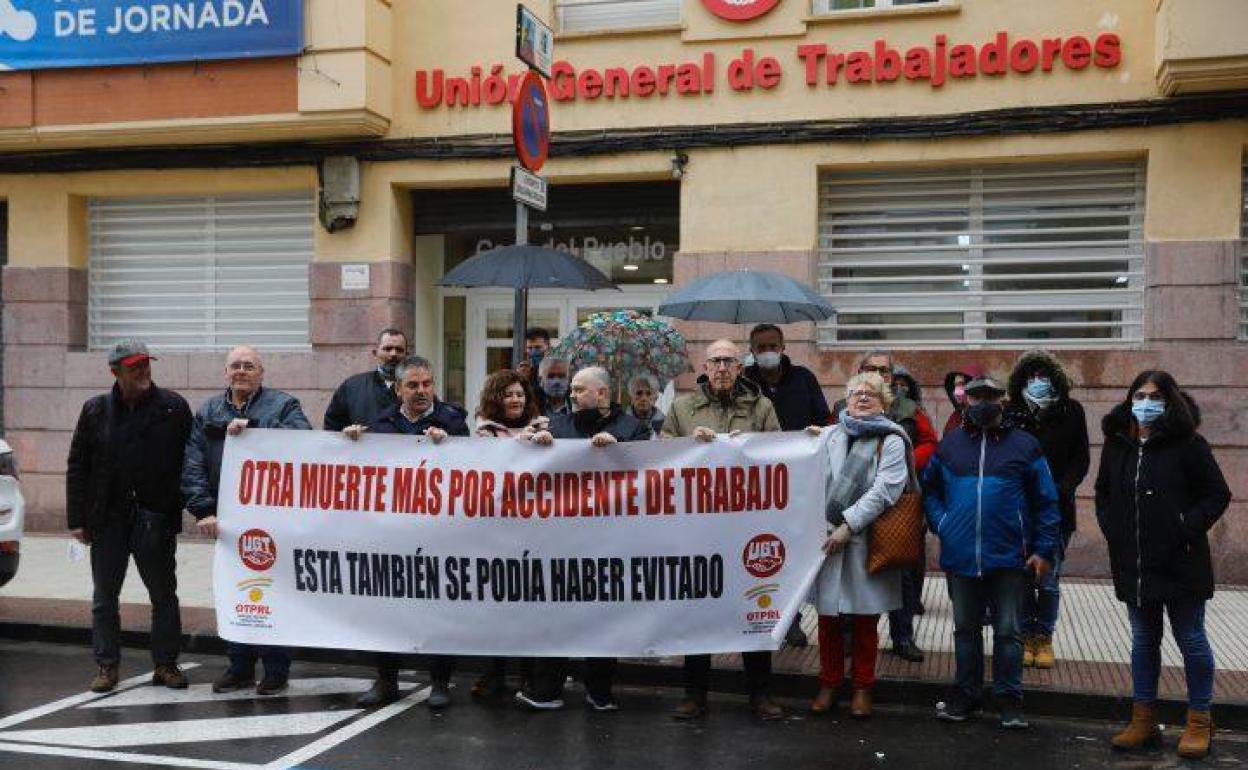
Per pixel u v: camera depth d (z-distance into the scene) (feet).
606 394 20.79
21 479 39.19
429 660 23.94
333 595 20.97
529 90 24.16
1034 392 22.29
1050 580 22.21
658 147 33.94
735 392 22.24
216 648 25.17
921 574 23.66
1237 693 20.53
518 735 19.42
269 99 35.19
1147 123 30.66
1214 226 30.32
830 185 33.83
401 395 21.52
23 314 39.22
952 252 33.19
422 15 35.88
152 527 21.93
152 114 36.01
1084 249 32.32
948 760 18.22
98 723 19.92
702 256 33.73
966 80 31.94
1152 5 30.63
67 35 36.22
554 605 20.40
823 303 25.41
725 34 33.53
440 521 20.58
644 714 20.85
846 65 32.60
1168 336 30.66
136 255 39.47
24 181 39.06
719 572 20.22
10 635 26.27
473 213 36.81
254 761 17.90
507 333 38.01
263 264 38.42
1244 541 30.12
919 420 23.61
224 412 21.75
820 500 20.11
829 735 19.52
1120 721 20.35
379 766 17.72
